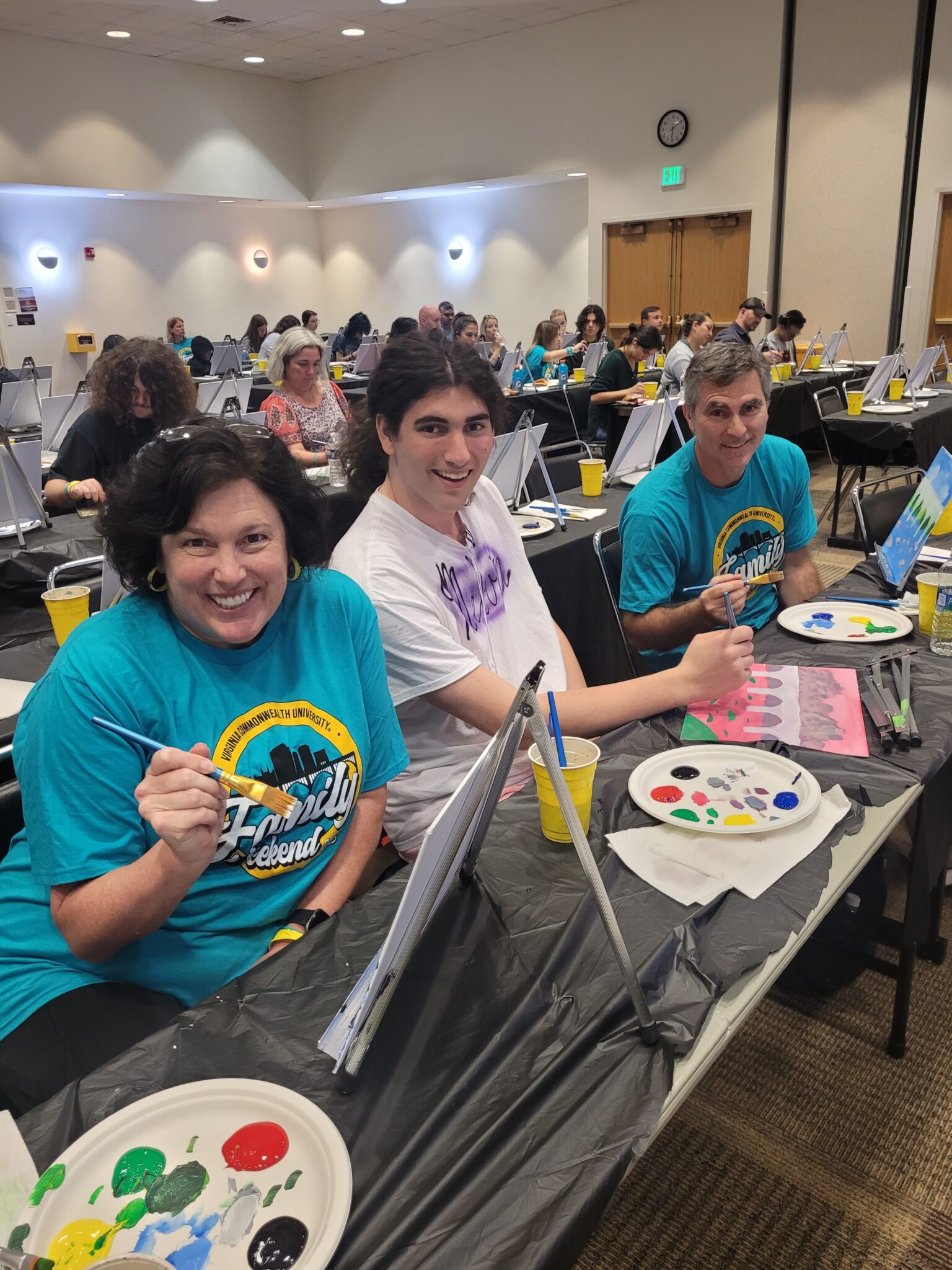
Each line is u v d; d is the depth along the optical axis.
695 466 2.03
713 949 0.94
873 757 1.32
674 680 1.45
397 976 0.76
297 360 4.07
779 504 2.13
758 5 7.85
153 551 1.06
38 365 10.06
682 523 2.01
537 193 10.45
